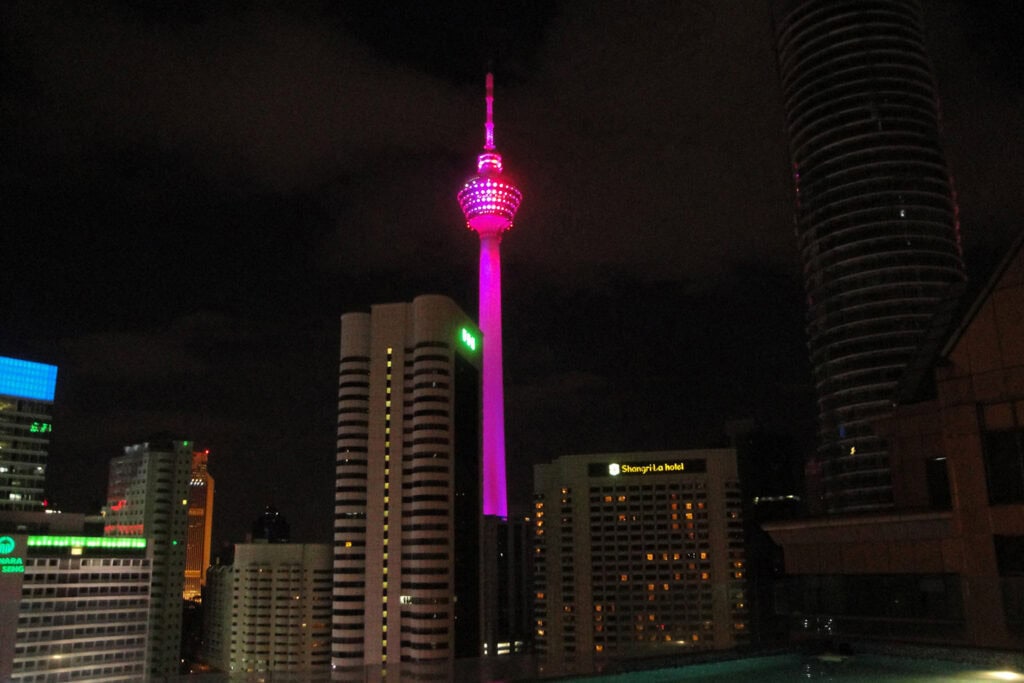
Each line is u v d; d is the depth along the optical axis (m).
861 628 39.31
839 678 28.80
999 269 36.97
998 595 34.59
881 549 39.78
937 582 37.31
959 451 37.44
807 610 42.75
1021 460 35.62
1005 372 36.28
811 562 42.97
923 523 38.28
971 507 36.50
